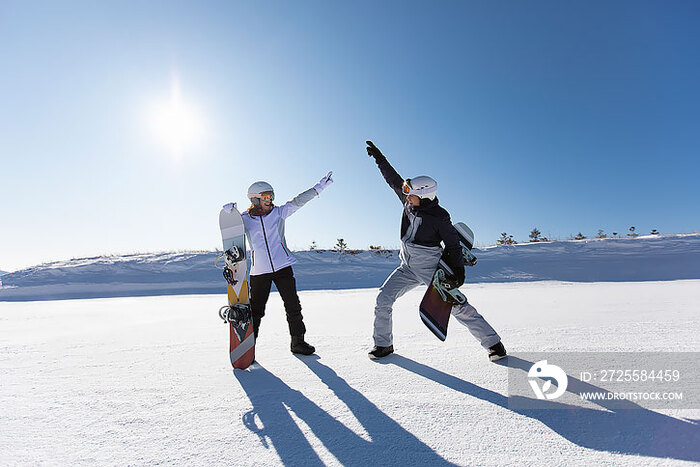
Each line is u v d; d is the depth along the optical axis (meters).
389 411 2.17
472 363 3.05
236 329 3.15
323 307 7.17
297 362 3.27
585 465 1.56
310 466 1.62
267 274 3.68
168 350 3.80
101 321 6.14
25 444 1.86
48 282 15.48
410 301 7.70
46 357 3.58
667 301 6.35
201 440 1.88
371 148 4.01
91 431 1.99
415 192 3.21
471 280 14.68
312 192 3.94
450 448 1.74
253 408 2.27
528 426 1.94
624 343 3.43
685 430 1.82
